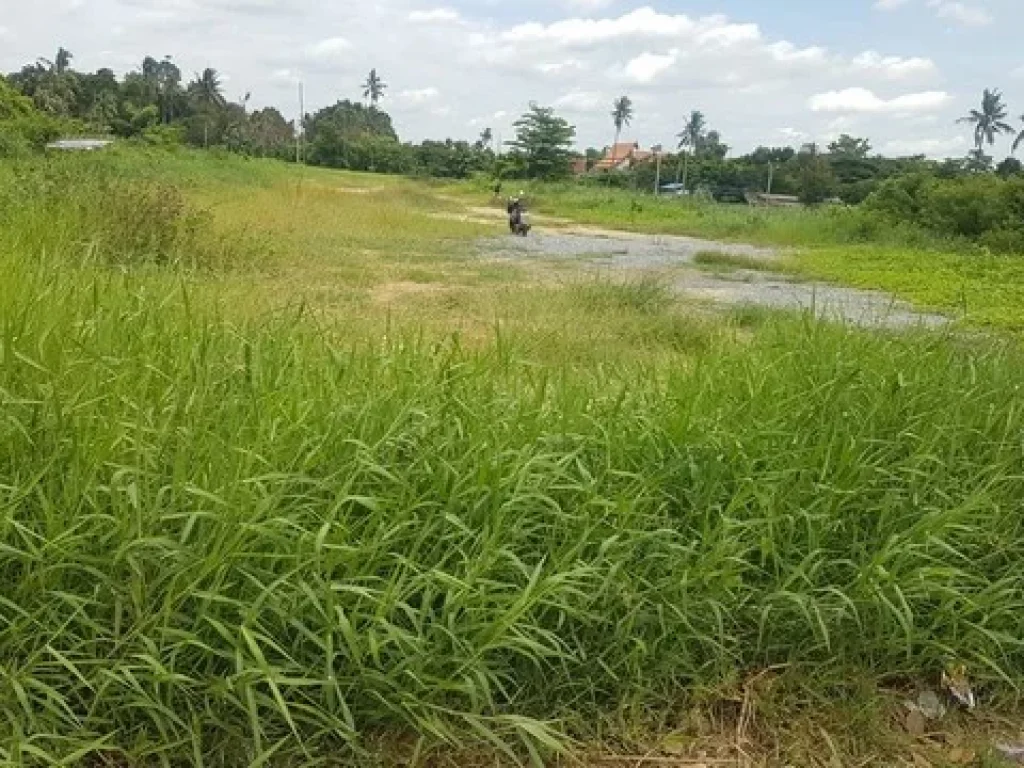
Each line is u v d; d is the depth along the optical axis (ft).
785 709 8.68
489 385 10.57
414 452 9.04
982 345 14.46
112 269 14.21
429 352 11.46
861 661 9.30
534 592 7.73
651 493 9.61
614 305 27.20
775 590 9.23
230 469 7.96
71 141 82.17
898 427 11.33
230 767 7.14
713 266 52.42
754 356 12.67
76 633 7.38
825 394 11.53
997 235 70.08
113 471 7.95
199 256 21.49
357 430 9.09
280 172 102.73
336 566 7.91
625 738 8.19
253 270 20.24
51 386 8.40
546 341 16.66
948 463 10.87
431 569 7.89
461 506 8.73
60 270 11.75
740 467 10.14
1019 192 73.56
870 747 8.57
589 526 8.89
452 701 7.85
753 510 9.77
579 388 11.07
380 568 8.15
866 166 181.98
